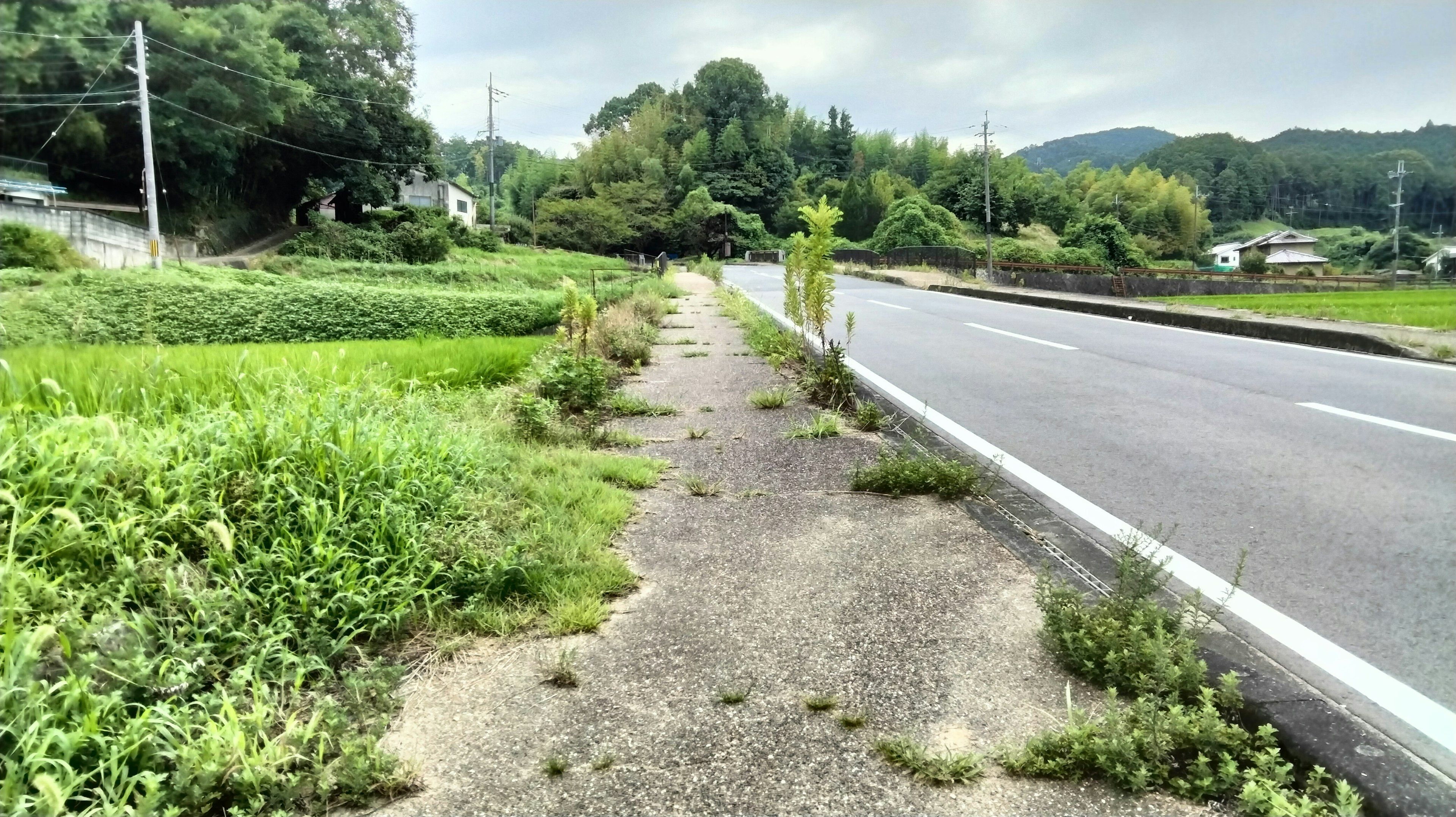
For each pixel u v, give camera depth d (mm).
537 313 16578
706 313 17062
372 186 46000
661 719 2150
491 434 4695
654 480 4379
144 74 24469
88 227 25719
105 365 4520
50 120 31172
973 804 1803
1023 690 2266
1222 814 1750
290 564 2539
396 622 2549
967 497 4094
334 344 8438
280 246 38969
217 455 2908
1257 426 5496
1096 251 67375
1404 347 8625
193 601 2273
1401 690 2223
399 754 2023
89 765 1748
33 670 1844
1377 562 3121
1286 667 2359
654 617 2766
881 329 12367
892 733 2070
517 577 2914
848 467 4727
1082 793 1839
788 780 1894
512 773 1941
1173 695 2016
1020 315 14766
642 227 77938
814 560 3264
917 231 70875
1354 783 1758
